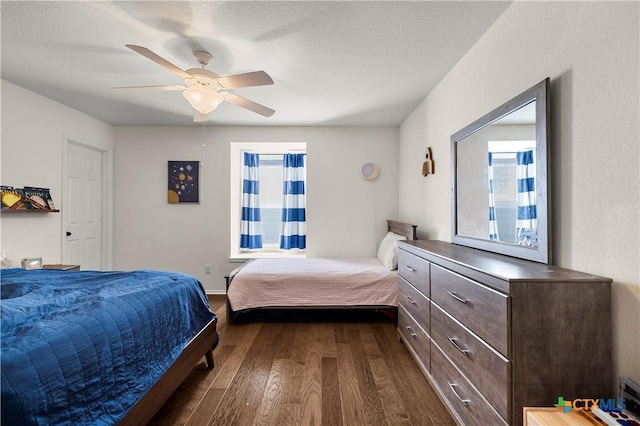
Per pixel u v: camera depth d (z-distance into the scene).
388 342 2.59
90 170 3.77
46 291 1.51
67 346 1.04
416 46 2.11
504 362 1.11
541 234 1.40
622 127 1.07
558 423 0.96
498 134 1.76
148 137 4.10
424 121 3.11
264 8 1.70
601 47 1.15
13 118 2.74
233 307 2.97
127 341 1.29
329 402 1.75
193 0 1.64
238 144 4.27
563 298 1.10
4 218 2.69
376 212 4.18
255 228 4.68
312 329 2.90
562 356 1.09
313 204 4.17
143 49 1.62
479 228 1.97
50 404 0.92
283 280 3.02
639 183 1.02
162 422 1.58
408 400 1.77
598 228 1.17
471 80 2.13
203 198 4.14
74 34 1.96
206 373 2.08
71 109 3.38
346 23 1.84
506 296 1.10
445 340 1.63
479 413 1.28
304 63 2.35
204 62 2.17
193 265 4.13
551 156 1.39
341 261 3.70
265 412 1.66
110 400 1.15
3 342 0.95
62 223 3.24
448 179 2.54
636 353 1.03
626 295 1.06
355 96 3.04
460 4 1.68
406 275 2.37
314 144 4.16
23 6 1.69
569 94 1.30
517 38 1.63
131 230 4.10
